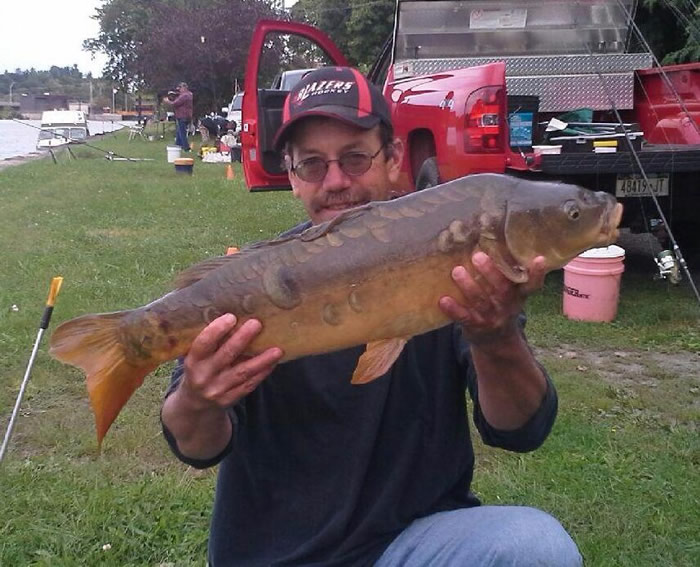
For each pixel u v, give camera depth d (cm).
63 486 376
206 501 361
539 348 573
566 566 192
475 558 193
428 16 835
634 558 325
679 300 672
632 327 610
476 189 181
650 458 401
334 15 3103
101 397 190
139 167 2045
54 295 397
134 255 890
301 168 231
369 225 183
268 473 216
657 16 1319
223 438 202
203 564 325
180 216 1188
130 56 5203
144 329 186
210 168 2064
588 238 179
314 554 211
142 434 432
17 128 5544
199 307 185
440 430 215
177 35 4156
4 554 326
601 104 777
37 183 1650
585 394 479
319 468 212
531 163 623
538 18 839
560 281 737
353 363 210
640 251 880
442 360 215
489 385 197
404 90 756
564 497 364
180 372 211
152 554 333
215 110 4316
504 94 623
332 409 211
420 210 182
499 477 381
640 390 490
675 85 760
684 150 632
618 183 660
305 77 236
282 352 184
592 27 845
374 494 213
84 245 952
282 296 181
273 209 1250
